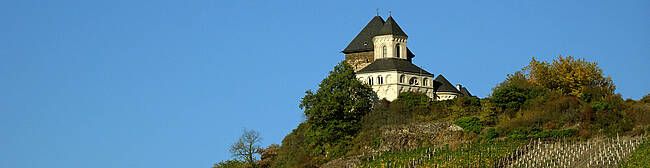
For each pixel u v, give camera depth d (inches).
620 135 7185.0
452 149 7239.2
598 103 7623.0
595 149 6835.6
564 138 7204.7
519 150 7012.8
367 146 7741.1
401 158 7091.5
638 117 7416.3
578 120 7480.3
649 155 6092.5
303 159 7839.6
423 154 7145.7
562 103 7682.1
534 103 7810.0
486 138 7485.2
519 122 7534.5
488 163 6658.5
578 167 6481.3
